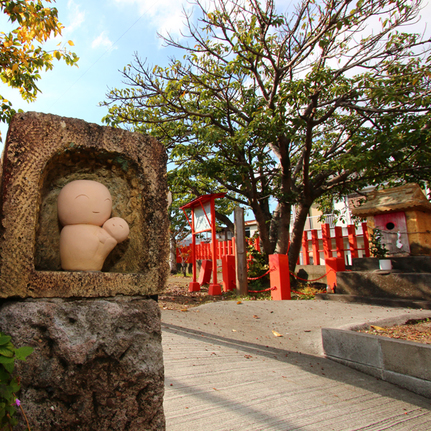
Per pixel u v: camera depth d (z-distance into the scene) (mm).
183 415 2369
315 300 7188
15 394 1554
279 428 2340
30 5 4840
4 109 5492
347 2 6566
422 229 6820
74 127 1936
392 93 6695
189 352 3699
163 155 2213
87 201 1956
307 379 3258
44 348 1636
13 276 1674
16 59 5270
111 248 2008
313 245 10672
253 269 9773
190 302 8047
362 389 3135
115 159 2137
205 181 11555
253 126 7641
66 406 1620
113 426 1672
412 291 6246
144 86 8867
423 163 7465
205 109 9250
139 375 1765
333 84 8234
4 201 1688
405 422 2586
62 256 1924
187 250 16312
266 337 4863
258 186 11078
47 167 1933
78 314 1722
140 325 1853
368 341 3555
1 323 1619
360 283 6984
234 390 2850
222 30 7848
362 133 8695
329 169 9273
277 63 8445
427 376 3051
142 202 2148
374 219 7348
